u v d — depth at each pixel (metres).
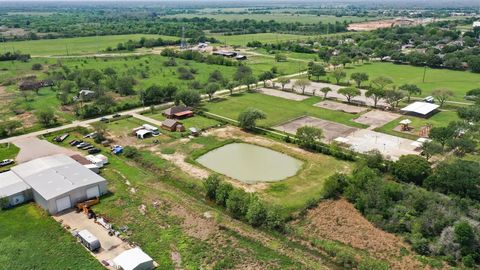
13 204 64.69
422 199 59.28
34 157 83.44
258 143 92.12
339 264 50.84
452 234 52.28
